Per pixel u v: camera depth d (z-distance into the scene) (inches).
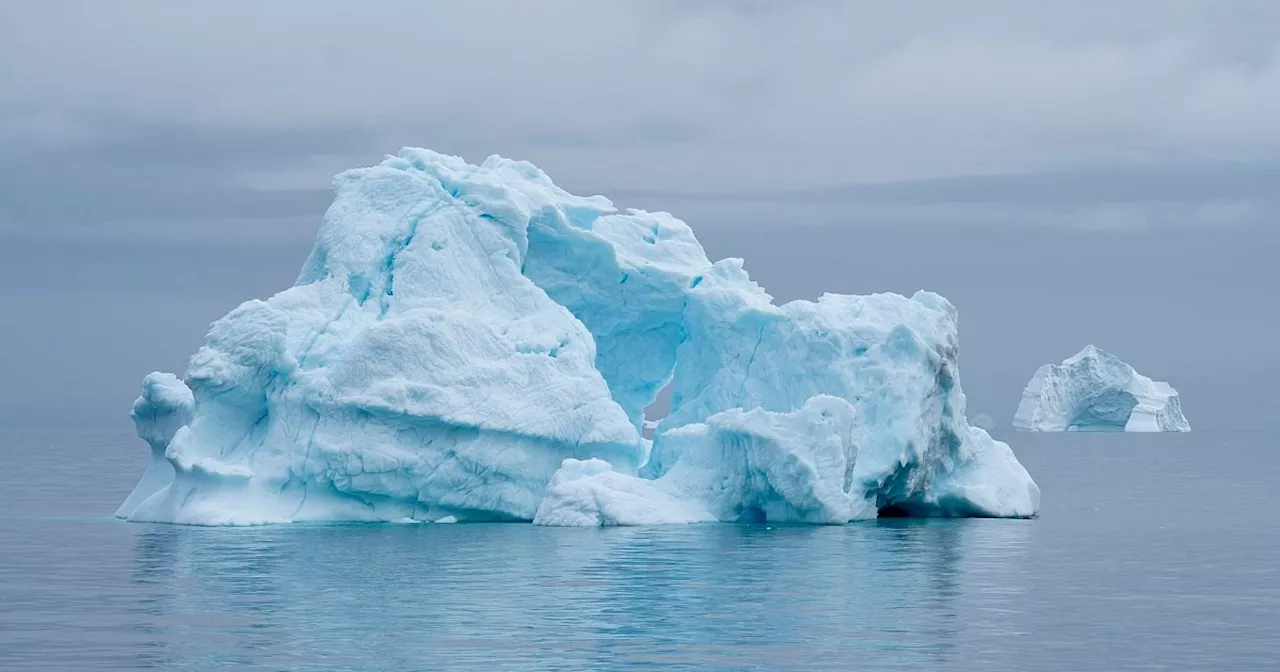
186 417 1754.4
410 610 1053.8
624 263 1993.1
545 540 1501.0
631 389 2117.4
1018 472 1957.4
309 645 923.4
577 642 940.0
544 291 1935.3
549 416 1717.5
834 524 1692.9
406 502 1683.1
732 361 1932.8
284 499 1670.8
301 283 1836.9
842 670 863.7
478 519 1712.6
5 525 1683.1
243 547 1435.8
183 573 1242.6
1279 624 1026.1
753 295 1979.6
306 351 1702.8
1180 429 6988.2
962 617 1048.2
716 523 1699.1
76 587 1163.9
